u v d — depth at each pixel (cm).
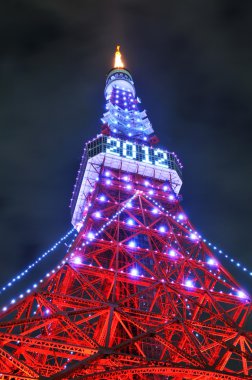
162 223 5934
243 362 3384
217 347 3878
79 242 4603
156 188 6775
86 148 7144
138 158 7088
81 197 6794
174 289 4134
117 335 4406
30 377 2516
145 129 8631
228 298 4322
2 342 2816
